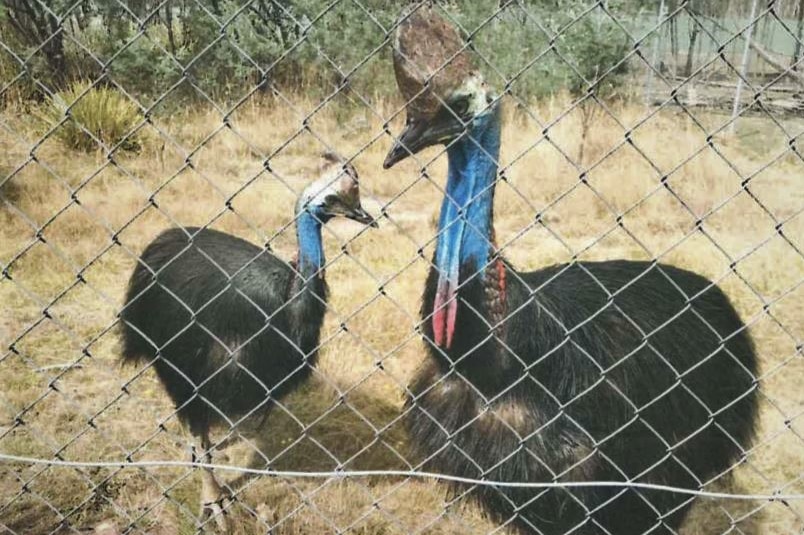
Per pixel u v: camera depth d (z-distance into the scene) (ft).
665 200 27.35
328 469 15.43
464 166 9.74
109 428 16.08
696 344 11.89
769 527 13.88
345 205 13.66
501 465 10.52
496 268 9.95
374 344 19.61
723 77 28.14
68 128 30.12
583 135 29.60
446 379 10.77
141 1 33.01
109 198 27.09
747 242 24.86
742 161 29.07
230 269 13.78
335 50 34.19
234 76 36.24
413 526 13.79
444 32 9.38
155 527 13.53
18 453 15.08
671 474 11.59
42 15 31.71
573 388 10.55
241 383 13.39
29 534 13.17
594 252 24.86
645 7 30.25
